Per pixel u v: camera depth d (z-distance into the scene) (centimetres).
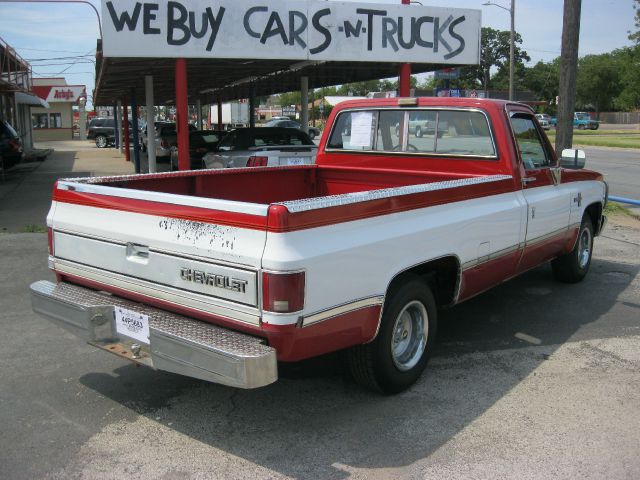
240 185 534
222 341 309
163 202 341
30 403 397
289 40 1018
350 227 333
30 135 3194
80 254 396
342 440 351
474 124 510
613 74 9119
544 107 9931
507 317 570
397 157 561
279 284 294
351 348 386
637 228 1016
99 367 456
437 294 452
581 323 553
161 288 347
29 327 535
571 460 329
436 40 1122
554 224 562
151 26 939
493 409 388
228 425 369
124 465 326
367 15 1061
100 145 3888
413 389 416
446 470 321
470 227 430
